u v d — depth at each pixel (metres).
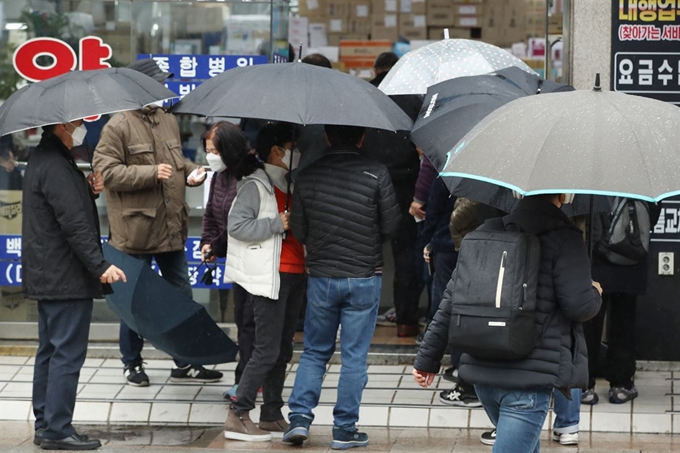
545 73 21.38
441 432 18.08
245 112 15.16
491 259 11.92
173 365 21.55
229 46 21.69
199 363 18.53
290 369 21.25
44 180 16.34
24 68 21.95
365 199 16.39
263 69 15.98
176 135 19.89
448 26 26.67
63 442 16.69
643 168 10.84
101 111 15.51
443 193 18.94
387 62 23.97
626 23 20.17
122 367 21.31
